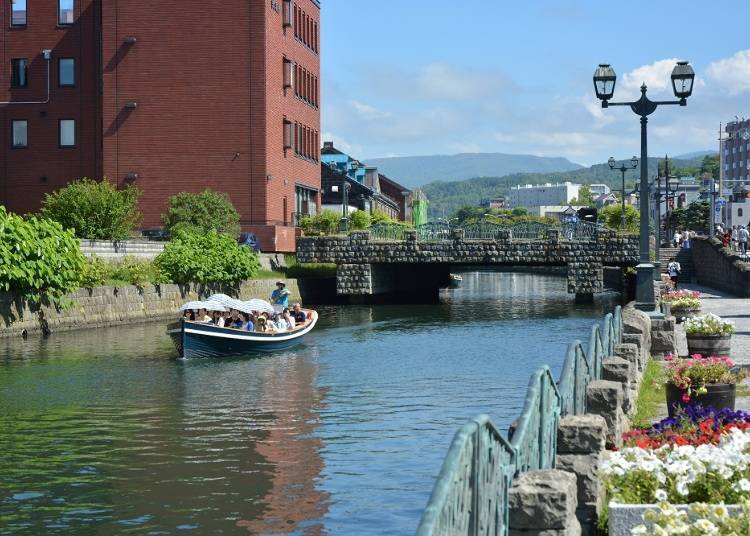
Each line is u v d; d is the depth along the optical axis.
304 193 85.06
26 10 75.88
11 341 43.47
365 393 30.44
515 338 47.03
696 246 75.81
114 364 37.00
